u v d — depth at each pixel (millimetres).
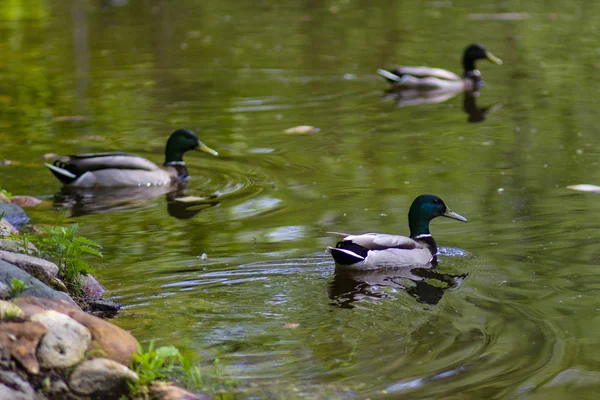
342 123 18391
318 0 37688
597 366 7551
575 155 15289
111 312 8742
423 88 21844
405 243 10594
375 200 13109
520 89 21391
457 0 36625
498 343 8023
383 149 16203
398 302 9133
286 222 12141
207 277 9852
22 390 6105
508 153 15617
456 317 8672
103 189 14461
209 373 7320
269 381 7191
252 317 8648
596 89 20891
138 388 6543
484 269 10148
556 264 10195
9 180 14758
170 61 25500
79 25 32531
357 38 28859
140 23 32812
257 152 16250
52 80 23156
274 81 22719
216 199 13555
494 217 12070
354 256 10102
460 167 14805
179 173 15039
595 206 12375
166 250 10945
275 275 9969
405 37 28875
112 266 10289
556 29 29391
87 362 6582
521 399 6961
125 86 22391
